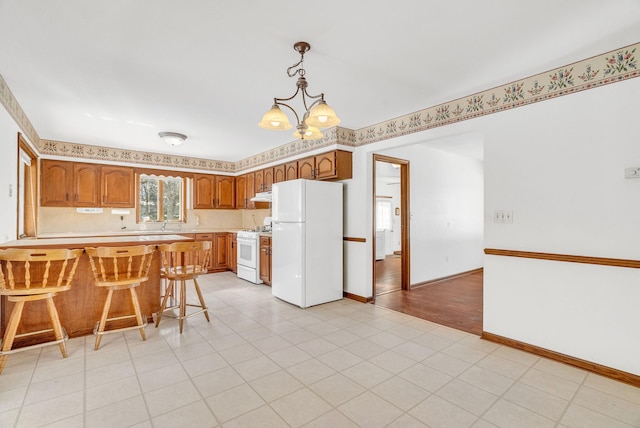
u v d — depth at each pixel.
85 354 2.47
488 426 1.67
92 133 4.22
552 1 1.67
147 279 3.07
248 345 2.67
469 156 5.81
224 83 2.68
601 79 2.21
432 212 5.15
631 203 2.10
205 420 1.71
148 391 1.97
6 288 2.24
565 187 2.38
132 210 5.49
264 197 5.24
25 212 4.16
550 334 2.45
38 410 1.77
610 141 2.18
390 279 5.43
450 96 3.00
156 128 4.01
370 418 1.73
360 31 1.95
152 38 2.01
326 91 2.88
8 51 2.16
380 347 2.65
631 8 1.72
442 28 1.92
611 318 2.18
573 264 2.34
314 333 2.96
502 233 2.71
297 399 1.90
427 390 2.01
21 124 3.25
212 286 4.84
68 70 2.44
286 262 3.97
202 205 6.06
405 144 3.53
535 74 2.53
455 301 4.06
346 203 4.24
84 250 2.71
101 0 1.64
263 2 1.67
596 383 2.10
